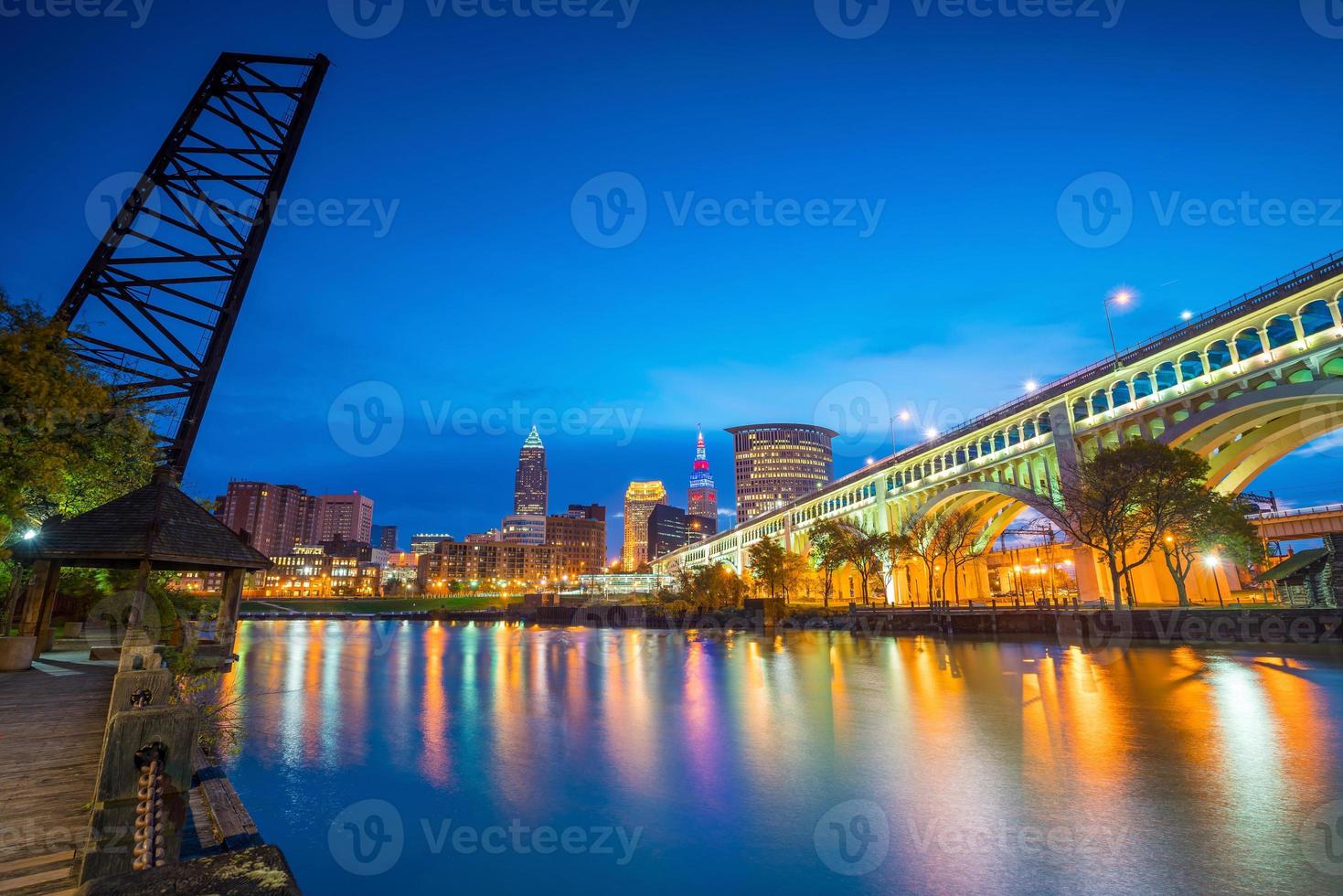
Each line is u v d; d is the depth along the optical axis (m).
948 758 14.59
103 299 36.31
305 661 43.03
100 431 24.27
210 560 22.56
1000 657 35.19
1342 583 45.50
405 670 36.88
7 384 17.92
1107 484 49.62
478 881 9.41
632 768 14.87
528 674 34.25
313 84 44.75
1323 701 19.00
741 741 17.05
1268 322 51.53
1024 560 104.06
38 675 19.45
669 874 9.45
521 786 13.69
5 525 18.45
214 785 9.95
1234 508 50.19
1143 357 61.09
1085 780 12.52
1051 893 8.25
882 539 79.62
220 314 39.78
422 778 14.38
